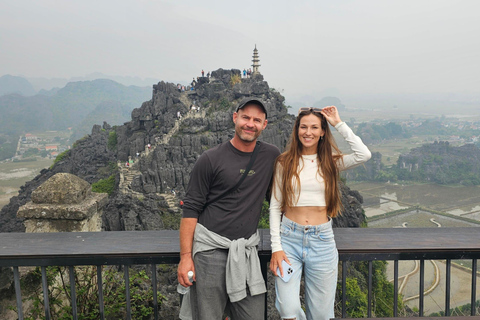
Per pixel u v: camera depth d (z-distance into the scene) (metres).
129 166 67.31
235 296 3.96
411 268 64.75
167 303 8.89
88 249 4.24
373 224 135.88
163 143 64.25
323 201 4.35
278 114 76.38
